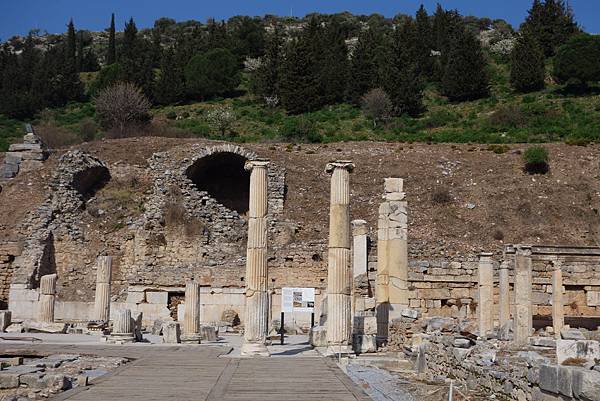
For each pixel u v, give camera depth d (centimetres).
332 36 13275
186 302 3816
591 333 3152
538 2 13300
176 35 19962
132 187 6819
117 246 5944
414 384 2059
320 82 11062
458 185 7038
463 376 1977
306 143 8500
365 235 4491
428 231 6266
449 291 4478
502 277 3916
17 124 11256
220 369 2333
